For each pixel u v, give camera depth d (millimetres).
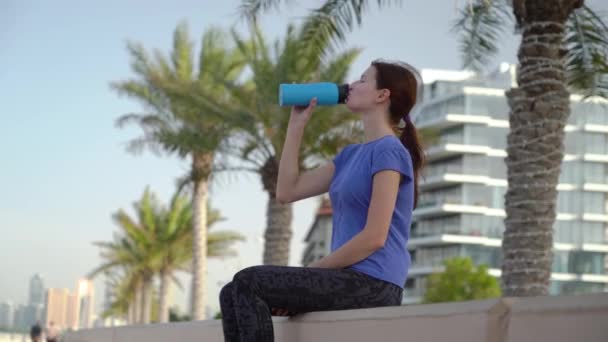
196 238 39000
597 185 95188
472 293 64062
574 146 95438
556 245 94750
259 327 3330
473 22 14242
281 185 3912
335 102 3840
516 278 12516
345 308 3438
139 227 56250
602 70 13664
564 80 12484
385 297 3441
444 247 94188
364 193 3521
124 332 6555
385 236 3404
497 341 2389
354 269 3457
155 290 69938
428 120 97375
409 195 3535
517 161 12547
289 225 26250
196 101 24875
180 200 56844
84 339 8578
